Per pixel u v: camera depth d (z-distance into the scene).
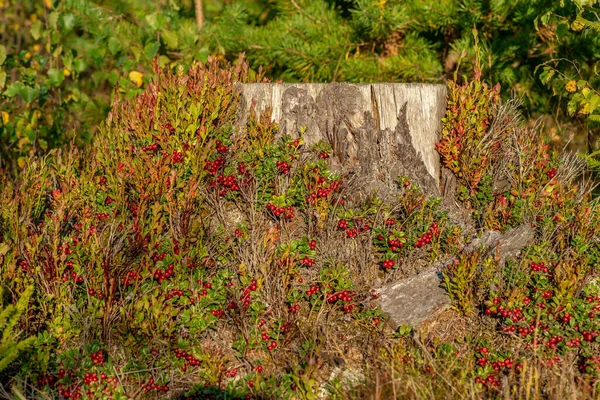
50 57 7.01
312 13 7.77
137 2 7.88
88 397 3.57
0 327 3.57
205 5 8.70
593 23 5.31
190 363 3.81
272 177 4.84
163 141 4.87
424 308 4.15
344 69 7.37
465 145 4.96
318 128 5.00
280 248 4.31
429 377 3.69
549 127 6.81
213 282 4.17
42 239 4.24
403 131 4.95
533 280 4.23
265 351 3.95
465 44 6.93
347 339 4.03
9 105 7.22
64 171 5.04
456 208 4.97
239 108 5.22
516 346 3.93
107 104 7.80
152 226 4.25
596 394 3.59
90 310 3.94
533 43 6.79
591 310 4.03
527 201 4.73
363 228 4.62
